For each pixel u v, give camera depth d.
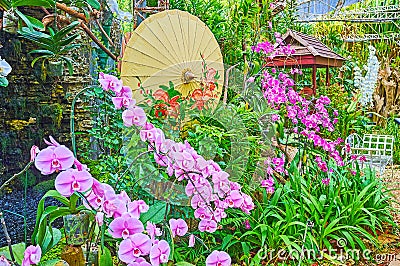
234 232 2.72
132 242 1.08
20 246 1.29
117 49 4.14
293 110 3.26
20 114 4.65
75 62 4.10
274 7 3.83
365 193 3.44
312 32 7.62
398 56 7.79
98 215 1.10
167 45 2.66
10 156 4.57
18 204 3.83
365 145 5.07
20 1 1.45
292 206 2.89
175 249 2.24
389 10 7.46
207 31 2.81
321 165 3.28
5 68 1.43
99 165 2.41
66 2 2.03
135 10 3.84
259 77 3.40
